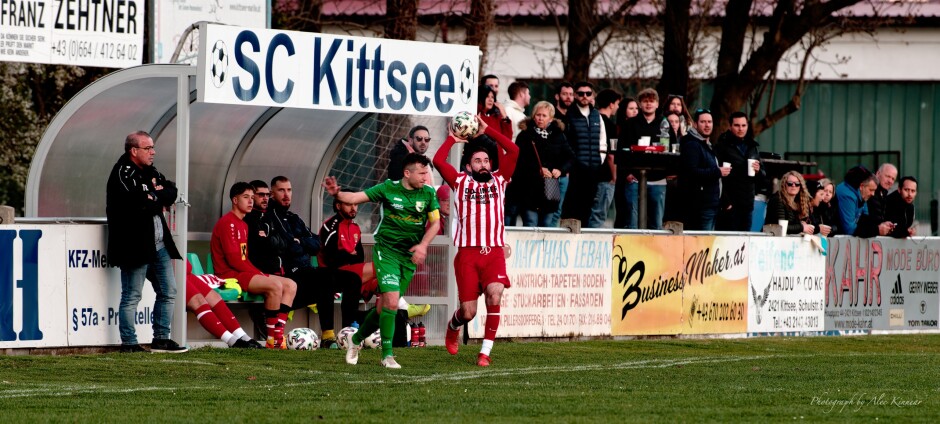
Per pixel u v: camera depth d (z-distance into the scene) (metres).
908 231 53.22
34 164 41.94
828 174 89.94
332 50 38.12
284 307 38.38
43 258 35.00
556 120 45.34
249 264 38.66
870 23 84.81
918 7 94.69
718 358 38.06
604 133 48.28
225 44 36.25
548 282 42.12
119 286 36.28
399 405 25.89
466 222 34.25
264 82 36.94
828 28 83.62
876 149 98.38
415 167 32.84
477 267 34.41
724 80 70.12
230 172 42.47
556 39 91.62
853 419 24.88
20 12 49.44
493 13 70.62
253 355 34.97
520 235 41.31
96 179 41.59
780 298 48.91
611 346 41.28
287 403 26.08
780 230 48.78
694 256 46.09
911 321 53.69
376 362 34.22
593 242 43.31
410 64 39.62
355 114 43.16
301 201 43.94
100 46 51.25
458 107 40.66
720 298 47.00
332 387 28.88
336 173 43.97
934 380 32.47
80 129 41.41
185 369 31.84
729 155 49.50
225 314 37.53
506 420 24.02
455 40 84.00
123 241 34.94
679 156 46.94
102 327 36.03
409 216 33.03
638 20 84.38
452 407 25.73
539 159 44.78
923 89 97.75
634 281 44.41
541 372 32.88
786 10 69.12
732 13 70.00
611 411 25.44
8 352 34.41
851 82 98.00
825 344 45.94
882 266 52.50
